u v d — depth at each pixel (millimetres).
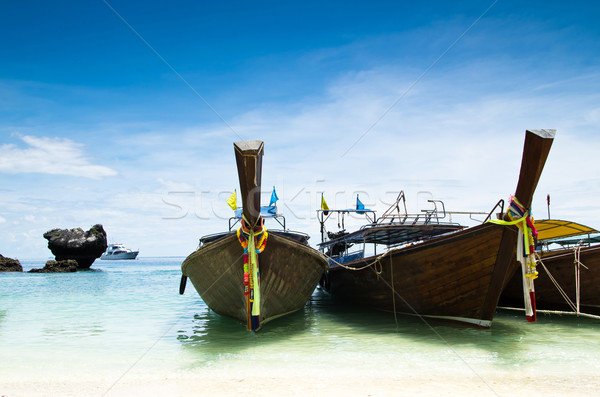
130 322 12023
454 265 9500
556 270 12094
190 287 25047
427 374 6680
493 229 8703
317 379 6480
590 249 11320
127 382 6430
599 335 9523
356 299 13641
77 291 22188
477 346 8469
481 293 9352
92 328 11078
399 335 9602
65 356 8094
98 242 51656
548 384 6152
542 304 12664
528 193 8062
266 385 6215
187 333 10289
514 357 7641
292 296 10953
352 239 14750
